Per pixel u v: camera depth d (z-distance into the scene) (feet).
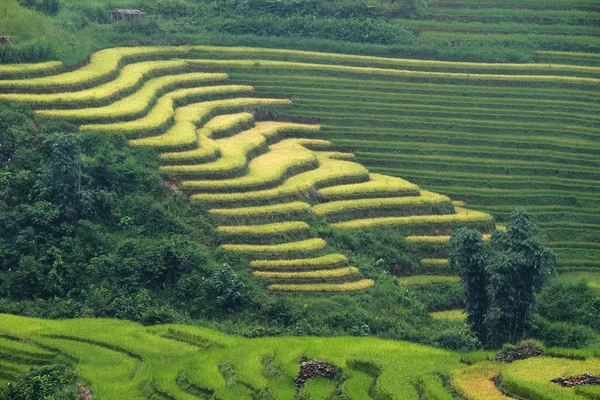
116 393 160.76
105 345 183.93
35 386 159.74
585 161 326.85
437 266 258.78
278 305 209.36
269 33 379.96
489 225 280.31
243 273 221.05
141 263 217.97
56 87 277.03
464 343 200.95
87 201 228.84
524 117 346.33
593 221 300.81
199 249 224.74
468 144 332.60
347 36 384.47
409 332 202.80
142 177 244.42
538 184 314.96
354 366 166.20
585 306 238.48
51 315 202.69
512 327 207.31
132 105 280.51
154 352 179.93
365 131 331.77
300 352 177.27
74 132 253.85
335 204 270.26
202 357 175.63
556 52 389.80
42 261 215.51
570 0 420.77
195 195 247.91
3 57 285.23
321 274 225.97
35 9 333.01
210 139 281.33
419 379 156.66
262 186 260.62
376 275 237.04
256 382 162.91
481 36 395.55
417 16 406.00
